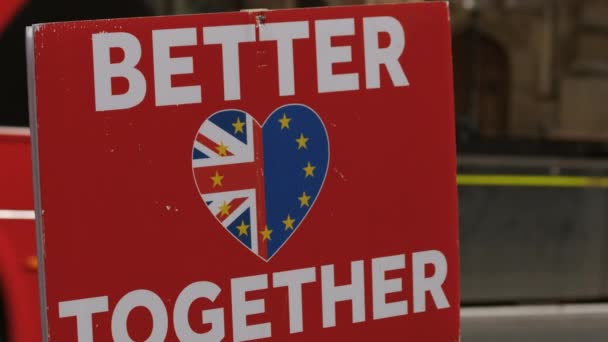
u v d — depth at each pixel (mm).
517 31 11109
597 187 11180
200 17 3107
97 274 3031
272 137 3227
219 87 3143
